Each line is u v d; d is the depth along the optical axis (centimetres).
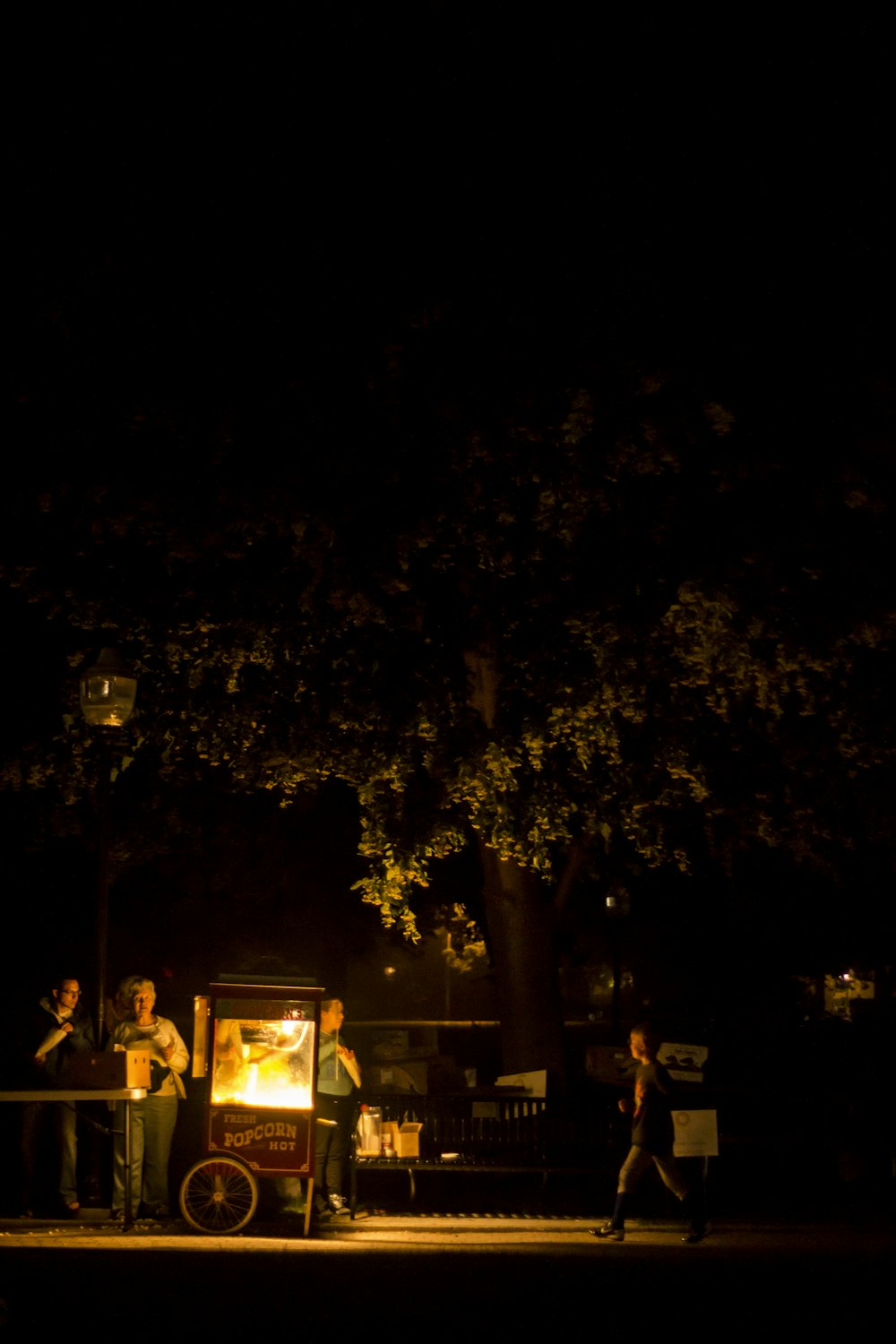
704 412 1442
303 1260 1008
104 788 1284
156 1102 1288
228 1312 786
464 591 1564
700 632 1475
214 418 1517
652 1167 1566
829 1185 1645
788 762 1623
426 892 2733
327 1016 1319
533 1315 796
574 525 1501
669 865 2517
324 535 1480
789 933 2758
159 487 1530
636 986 3497
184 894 2355
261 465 1513
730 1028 3028
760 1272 979
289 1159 1222
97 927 1255
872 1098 1716
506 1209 1458
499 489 1498
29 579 1648
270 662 1603
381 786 1612
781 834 1691
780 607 1487
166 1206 1289
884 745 1578
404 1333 739
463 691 1584
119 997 1296
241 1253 1048
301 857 2447
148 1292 840
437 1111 1525
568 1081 1783
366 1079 1673
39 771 1769
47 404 1587
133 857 2152
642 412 1476
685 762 1568
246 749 1662
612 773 1611
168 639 1598
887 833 1661
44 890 2247
